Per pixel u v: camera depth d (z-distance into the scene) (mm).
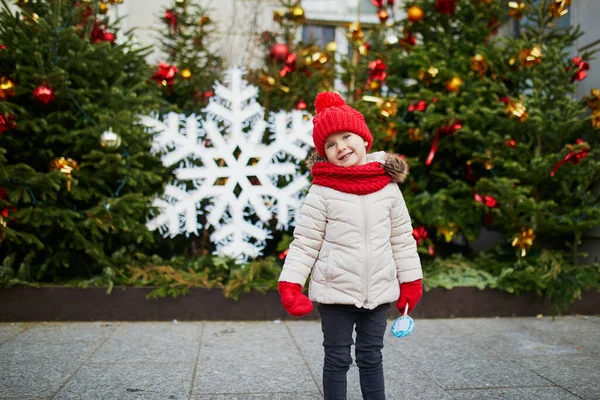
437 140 4746
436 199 4535
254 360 3242
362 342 2312
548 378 2984
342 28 7301
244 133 5078
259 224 4848
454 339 3750
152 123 4484
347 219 2248
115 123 4043
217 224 4773
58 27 4039
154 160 4676
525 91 5246
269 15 6758
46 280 4340
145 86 4598
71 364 3094
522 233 4414
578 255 4812
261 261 4477
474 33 4969
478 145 4719
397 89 5215
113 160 4145
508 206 4332
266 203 5094
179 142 4637
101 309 4094
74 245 4191
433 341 3699
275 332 3883
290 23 6562
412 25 5094
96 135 4105
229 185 4707
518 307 4418
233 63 6512
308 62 5074
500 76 4781
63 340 3574
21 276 4062
